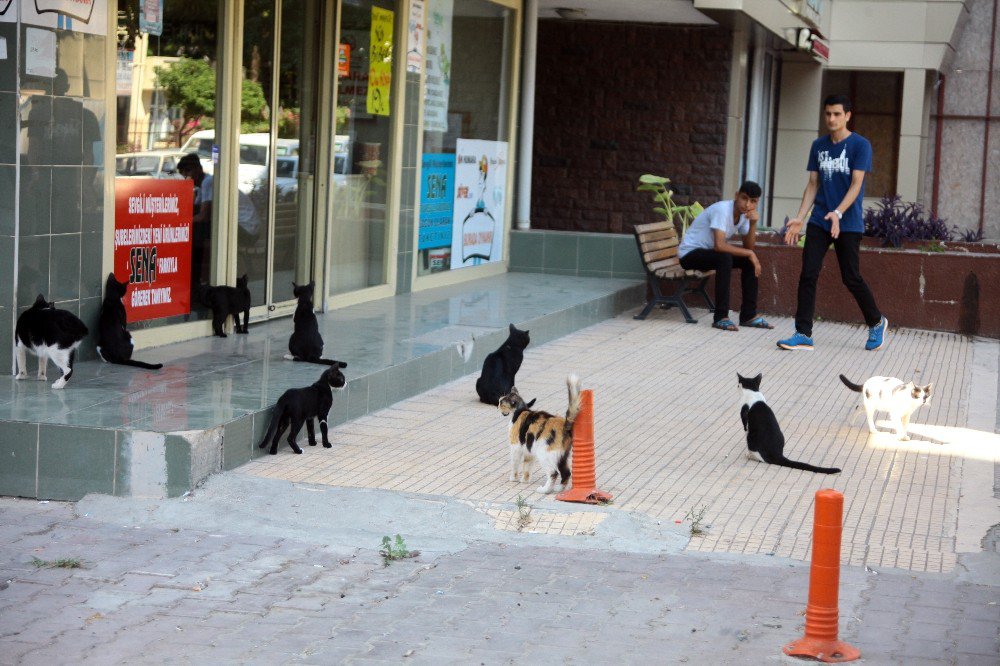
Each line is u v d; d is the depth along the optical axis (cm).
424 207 1419
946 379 1149
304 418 784
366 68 1266
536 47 1812
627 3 1644
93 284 881
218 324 1033
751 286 1409
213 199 1032
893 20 2380
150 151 942
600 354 1212
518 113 1656
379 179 1323
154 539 636
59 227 841
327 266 1210
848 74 2541
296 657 491
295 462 763
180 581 575
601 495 706
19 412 725
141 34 916
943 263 1416
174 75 961
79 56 845
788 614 546
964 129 2620
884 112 2531
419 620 534
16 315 813
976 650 507
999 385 1130
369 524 669
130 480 695
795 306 1496
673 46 1831
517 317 1222
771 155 2384
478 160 1552
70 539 633
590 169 1881
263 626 523
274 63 1099
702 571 602
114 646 498
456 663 488
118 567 592
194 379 852
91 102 861
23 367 818
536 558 618
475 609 547
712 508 708
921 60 2392
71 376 836
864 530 676
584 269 1623
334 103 1191
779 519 691
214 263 1041
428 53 1403
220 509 674
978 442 896
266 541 636
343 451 798
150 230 950
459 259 1521
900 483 776
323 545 632
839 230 1250
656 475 775
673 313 1515
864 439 894
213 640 507
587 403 713
